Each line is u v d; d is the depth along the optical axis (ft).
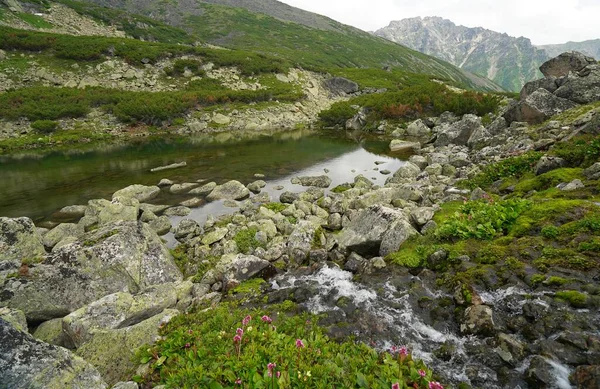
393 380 16.07
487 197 41.75
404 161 99.25
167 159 102.99
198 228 52.49
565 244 26.45
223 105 182.09
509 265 25.77
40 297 31.50
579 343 17.60
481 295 23.89
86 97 154.71
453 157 86.63
